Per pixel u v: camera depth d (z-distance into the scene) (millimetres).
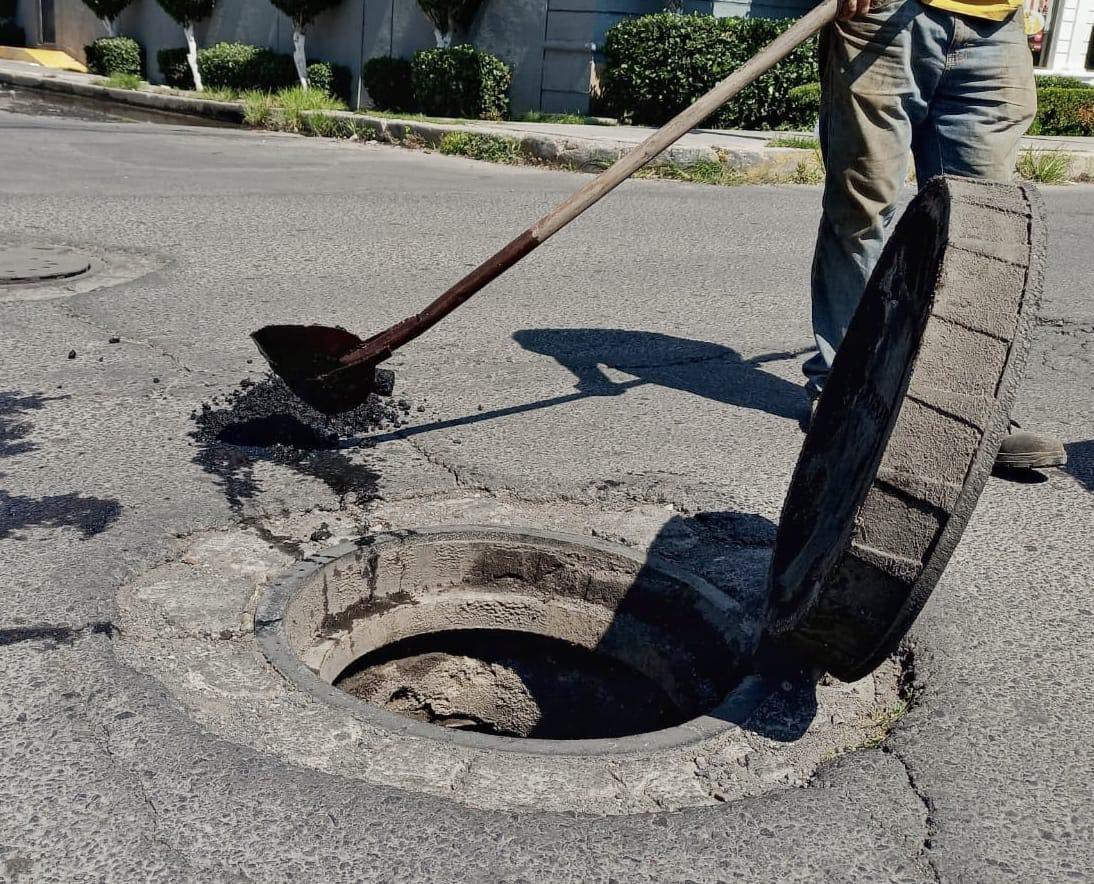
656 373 4566
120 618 2490
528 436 3752
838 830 1951
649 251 7016
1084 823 2008
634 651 2902
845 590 1969
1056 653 2592
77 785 1951
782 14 16703
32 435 3516
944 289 2000
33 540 2828
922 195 2363
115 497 3098
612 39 14414
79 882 1750
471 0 16016
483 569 2992
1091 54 19859
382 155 11438
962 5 3479
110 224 6777
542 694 3133
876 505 1922
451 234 7133
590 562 2936
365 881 1776
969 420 1901
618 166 3244
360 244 6672
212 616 2518
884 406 2234
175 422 3682
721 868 1850
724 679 2600
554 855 1852
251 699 2213
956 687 2420
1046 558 3096
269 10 19672
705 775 2084
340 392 3297
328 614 2785
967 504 1886
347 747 2084
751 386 4473
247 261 6070
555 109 15430
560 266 6461
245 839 1850
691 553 2994
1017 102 3604
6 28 26906
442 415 3906
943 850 1918
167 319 4855
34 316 4781
